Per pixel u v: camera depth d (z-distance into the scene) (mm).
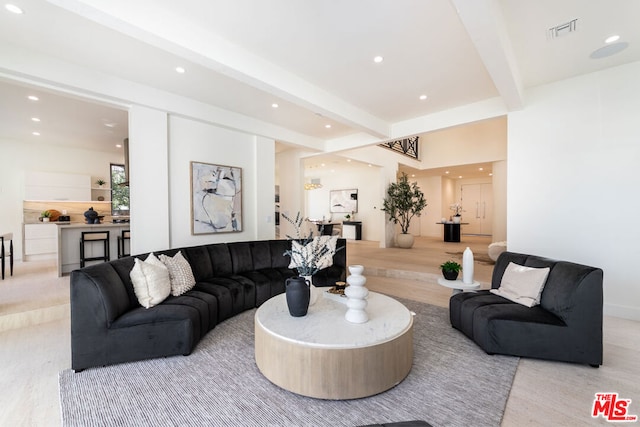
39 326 3189
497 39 2254
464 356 2512
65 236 4863
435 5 2275
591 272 2318
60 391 2031
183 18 2395
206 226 4527
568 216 3629
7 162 6480
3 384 2131
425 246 9039
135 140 3686
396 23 2494
